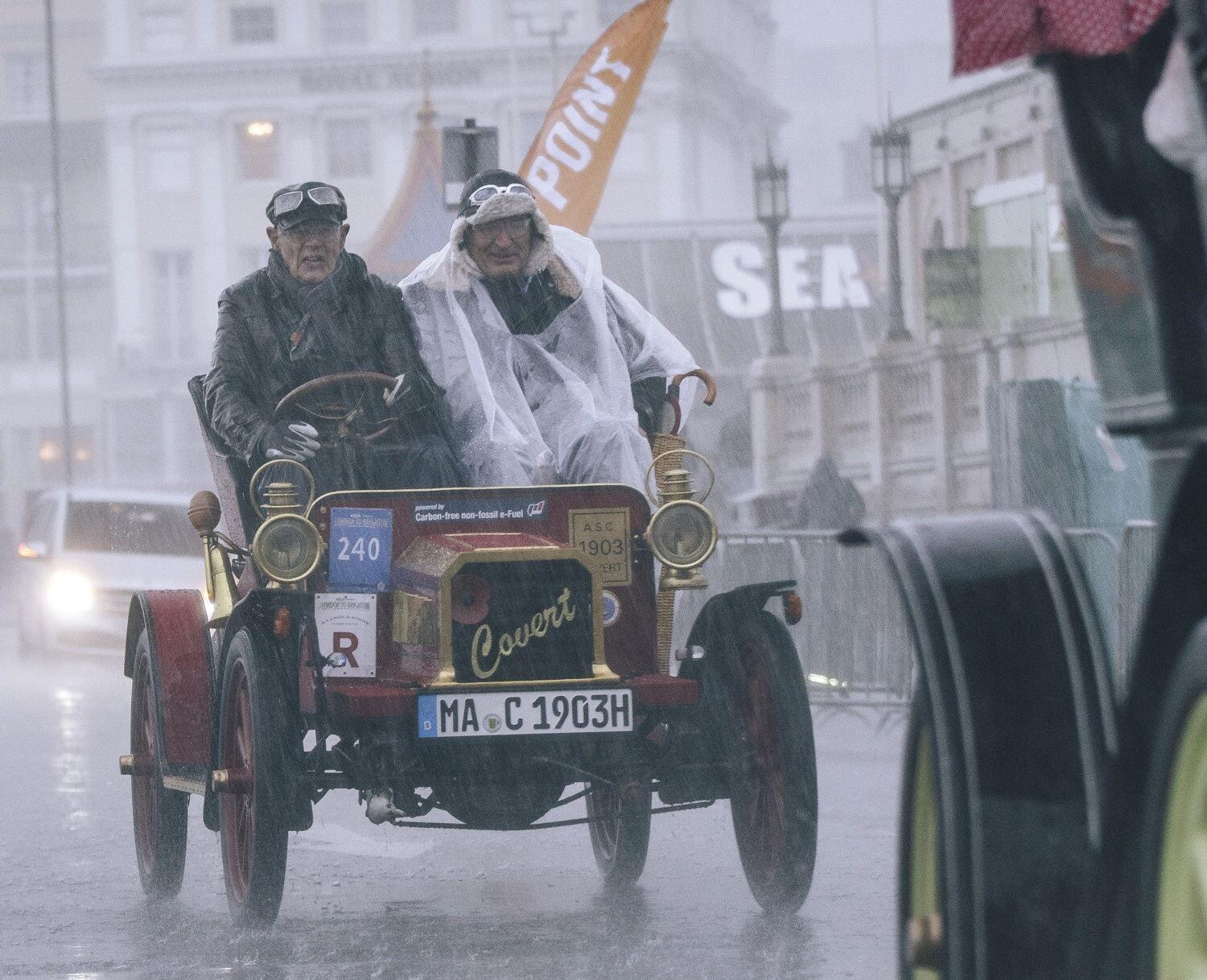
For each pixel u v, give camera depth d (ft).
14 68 364.38
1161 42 18.65
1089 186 18.07
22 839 38.75
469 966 26.08
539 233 32.14
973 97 138.92
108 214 347.97
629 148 337.72
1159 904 15.33
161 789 31.91
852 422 124.67
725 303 245.24
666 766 29.14
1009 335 104.12
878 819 39.06
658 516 28.81
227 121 341.00
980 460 106.52
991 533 18.06
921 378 115.34
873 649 55.67
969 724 17.26
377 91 338.13
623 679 28.17
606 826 33.27
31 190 359.66
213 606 31.65
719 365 241.35
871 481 120.06
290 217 31.91
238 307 32.19
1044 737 17.26
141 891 33.06
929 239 148.25
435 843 37.83
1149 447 17.88
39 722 64.08
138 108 341.82
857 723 58.59
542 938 27.99
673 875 33.58
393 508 28.68
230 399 31.17
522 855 36.24
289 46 339.36
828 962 25.73
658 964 25.84
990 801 17.12
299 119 338.54
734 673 29.25
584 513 29.09
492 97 336.49
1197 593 15.17
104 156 360.69
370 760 27.81
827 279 254.27
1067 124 18.40
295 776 27.68
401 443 31.37
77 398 347.77
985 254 121.90
